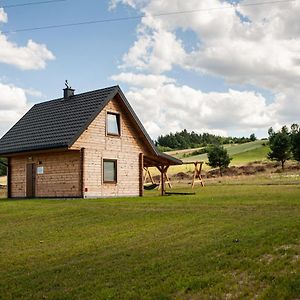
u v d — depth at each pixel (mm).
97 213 17375
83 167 24875
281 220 12602
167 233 12547
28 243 12469
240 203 17969
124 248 10891
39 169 27078
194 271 8031
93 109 25609
